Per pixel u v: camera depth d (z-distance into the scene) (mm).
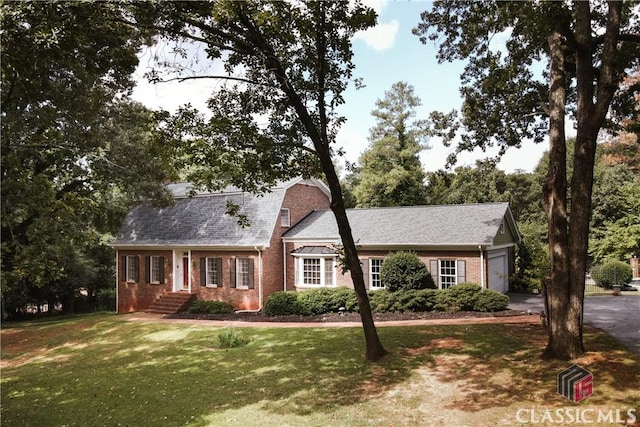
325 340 14523
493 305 18094
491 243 19297
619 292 22562
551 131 11219
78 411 9945
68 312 33188
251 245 22797
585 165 10391
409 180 37750
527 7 10023
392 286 20141
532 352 11305
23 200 9438
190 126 11297
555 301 10656
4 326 24000
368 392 9562
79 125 17188
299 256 23859
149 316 22828
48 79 13758
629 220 27047
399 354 12133
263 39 10695
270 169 11953
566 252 10656
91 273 30656
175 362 13391
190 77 10891
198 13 10164
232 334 14859
